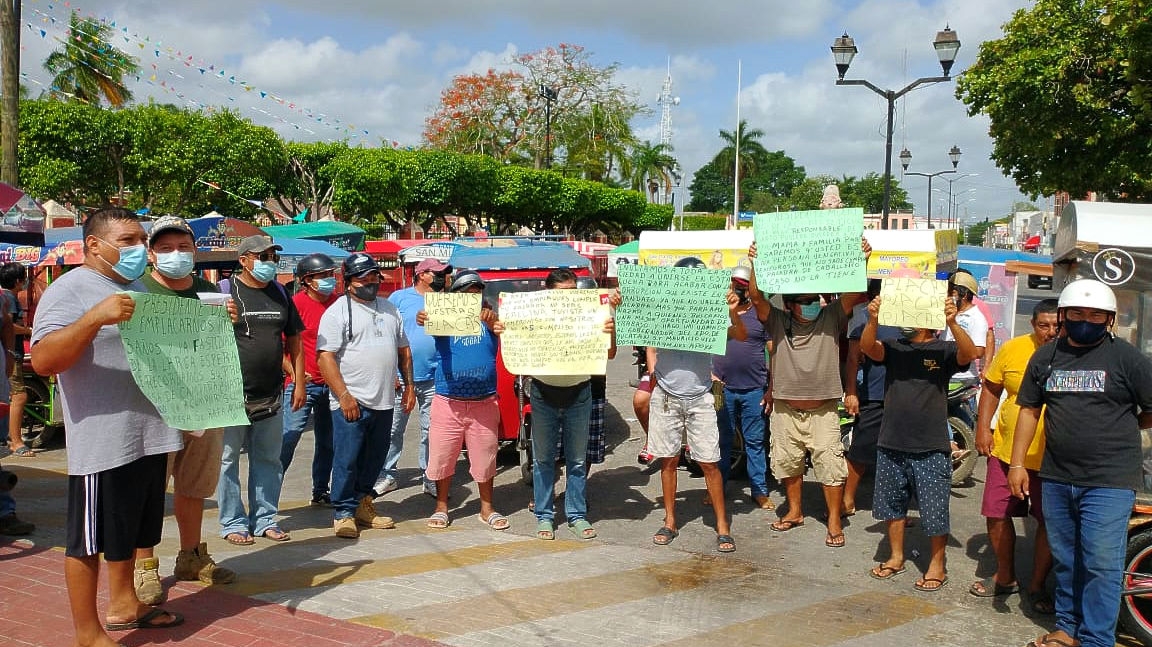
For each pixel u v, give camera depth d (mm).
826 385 5809
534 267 9016
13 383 8398
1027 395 4301
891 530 5297
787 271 5555
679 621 4484
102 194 25750
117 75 28109
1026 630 4504
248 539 5527
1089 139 19516
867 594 4996
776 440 6125
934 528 5027
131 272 3643
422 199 33125
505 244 11875
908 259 6738
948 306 4805
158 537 3979
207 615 4211
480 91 48281
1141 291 4539
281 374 5582
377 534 6016
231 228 11430
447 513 6301
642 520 6484
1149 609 4645
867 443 6191
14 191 7316
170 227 4020
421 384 7160
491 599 4691
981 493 7223
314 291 6488
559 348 5844
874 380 6129
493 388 6227
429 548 5676
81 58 22656
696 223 68250
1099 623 3988
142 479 3721
